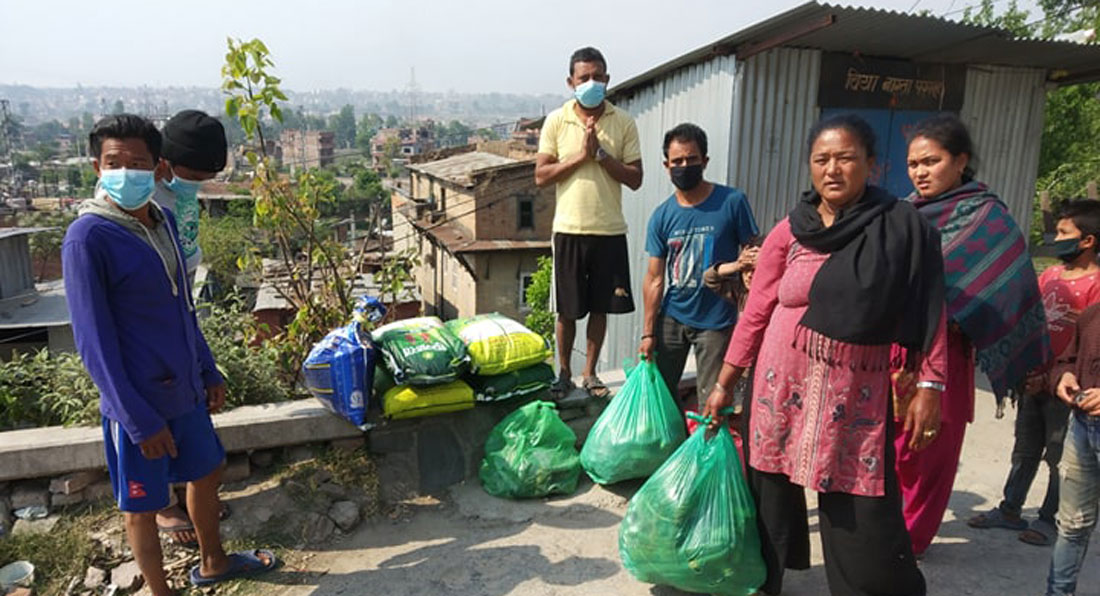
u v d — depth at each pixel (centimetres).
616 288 381
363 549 315
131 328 239
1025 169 697
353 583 289
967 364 271
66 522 308
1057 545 249
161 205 289
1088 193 520
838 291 209
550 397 394
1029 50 568
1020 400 315
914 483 282
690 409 432
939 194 273
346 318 411
